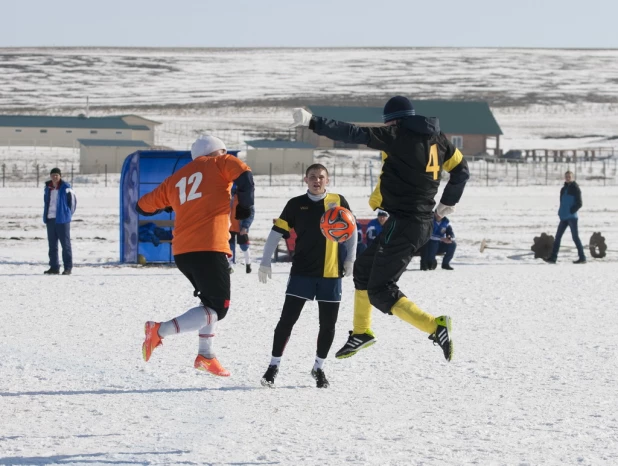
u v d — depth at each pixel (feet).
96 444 75.56
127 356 118.62
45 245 328.08
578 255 289.12
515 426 82.64
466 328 146.30
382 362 116.26
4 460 70.28
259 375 107.76
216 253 94.63
